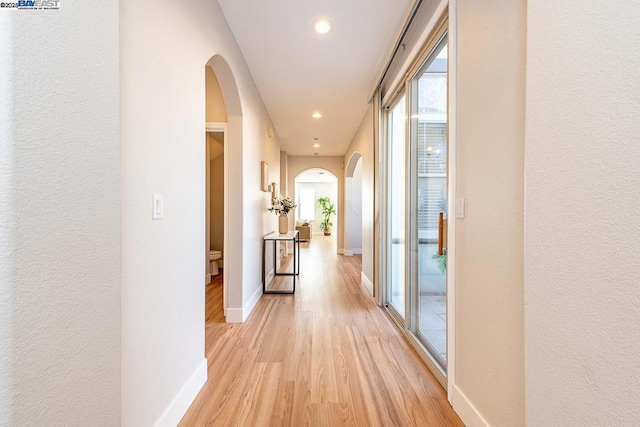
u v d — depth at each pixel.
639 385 0.59
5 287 0.54
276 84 3.37
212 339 2.41
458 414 1.48
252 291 3.24
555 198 0.79
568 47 0.75
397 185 3.06
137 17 1.12
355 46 2.58
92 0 0.75
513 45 1.08
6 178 0.55
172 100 1.39
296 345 2.30
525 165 0.90
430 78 2.09
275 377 1.84
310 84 3.38
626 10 0.62
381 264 3.30
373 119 3.55
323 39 2.47
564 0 0.76
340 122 4.79
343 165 7.65
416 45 2.08
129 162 1.07
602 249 0.67
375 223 3.47
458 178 1.52
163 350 1.31
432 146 2.05
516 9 1.06
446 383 1.69
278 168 5.59
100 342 0.77
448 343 1.59
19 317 0.56
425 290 2.18
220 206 5.21
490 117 1.23
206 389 1.71
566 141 0.76
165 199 1.33
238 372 1.90
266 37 2.43
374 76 3.18
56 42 0.65
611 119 0.65
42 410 0.61
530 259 0.88
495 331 1.20
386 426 1.42
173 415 1.39
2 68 0.54
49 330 0.63
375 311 3.14
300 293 3.86
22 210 0.57
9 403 0.55
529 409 0.88
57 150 0.65
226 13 2.12
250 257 3.14
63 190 0.66
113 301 0.82
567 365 0.75
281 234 4.38
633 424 0.60
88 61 0.73
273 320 2.86
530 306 0.88
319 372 1.90
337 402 1.60
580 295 0.72
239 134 2.79
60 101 0.66
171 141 1.38
